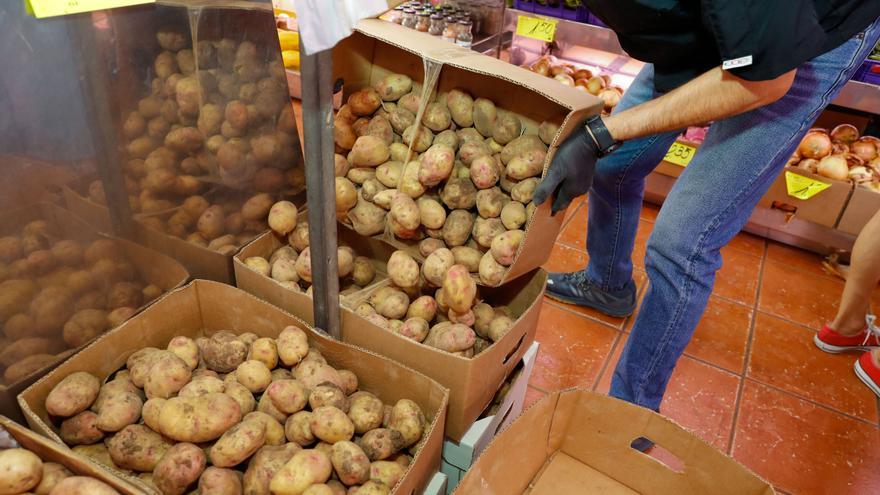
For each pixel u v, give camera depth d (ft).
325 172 3.38
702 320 7.48
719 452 3.62
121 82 3.69
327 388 3.65
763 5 2.98
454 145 4.66
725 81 3.43
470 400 3.81
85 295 3.95
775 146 4.13
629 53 3.99
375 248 5.37
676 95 3.67
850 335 6.96
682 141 9.00
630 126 3.84
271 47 4.58
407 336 4.18
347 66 5.00
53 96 3.34
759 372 6.77
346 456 3.32
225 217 4.77
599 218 6.45
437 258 4.36
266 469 3.30
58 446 3.04
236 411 3.40
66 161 3.55
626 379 5.14
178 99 4.07
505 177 4.40
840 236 8.65
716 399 6.35
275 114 4.85
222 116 4.41
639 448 5.11
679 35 3.54
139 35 3.68
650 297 4.80
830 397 6.50
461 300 4.11
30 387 3.44
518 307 4.91
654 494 4.01
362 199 4.82
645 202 10.10
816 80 3.97
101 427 3.43
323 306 3.95
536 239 4.26
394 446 3.54
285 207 4.84
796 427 6.10
